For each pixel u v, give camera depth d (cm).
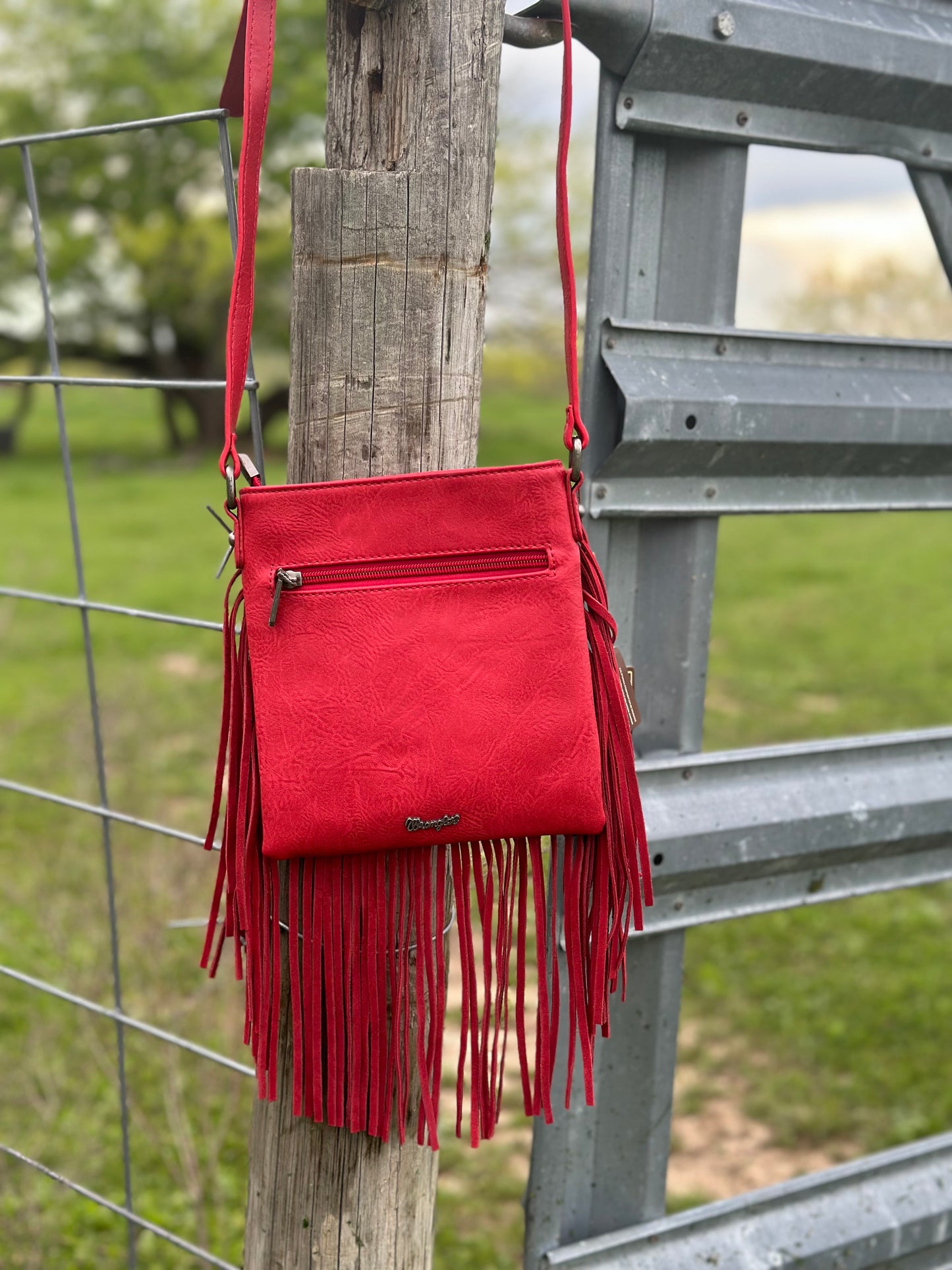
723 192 166
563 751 127
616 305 160
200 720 616
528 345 2252
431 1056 135
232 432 124
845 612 966
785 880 187
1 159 2422
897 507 189
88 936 334
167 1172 266
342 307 131
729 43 154
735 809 176
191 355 2559
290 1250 156
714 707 688
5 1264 236
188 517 1466
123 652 783
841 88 168
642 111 155
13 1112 279
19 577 1038
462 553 127
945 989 367
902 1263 201
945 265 194
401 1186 154
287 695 126
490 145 131
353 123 131
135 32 2436
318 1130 150
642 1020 181
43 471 2047
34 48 2389
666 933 179
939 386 185
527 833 129
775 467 174
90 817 458
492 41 128
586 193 2094
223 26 2461
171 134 2377
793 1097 318
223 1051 294
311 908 132
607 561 169
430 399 133
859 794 186
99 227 2516
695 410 161
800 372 173
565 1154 179
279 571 124
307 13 2242
